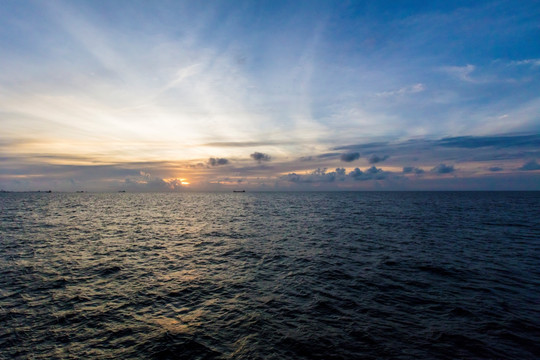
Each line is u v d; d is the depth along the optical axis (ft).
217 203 350.02
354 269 57.16
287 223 135.54
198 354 28.48
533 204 278.46
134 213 196.54
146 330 33.30
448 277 51.78
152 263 62.64
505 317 36.01
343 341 30.58
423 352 28.45
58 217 160.04
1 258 64.59
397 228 113.70
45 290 45.65
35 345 29.91
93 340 31.07
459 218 149.48
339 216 165.48
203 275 54.24
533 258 65.05
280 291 45.70
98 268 58.13
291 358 27.66
